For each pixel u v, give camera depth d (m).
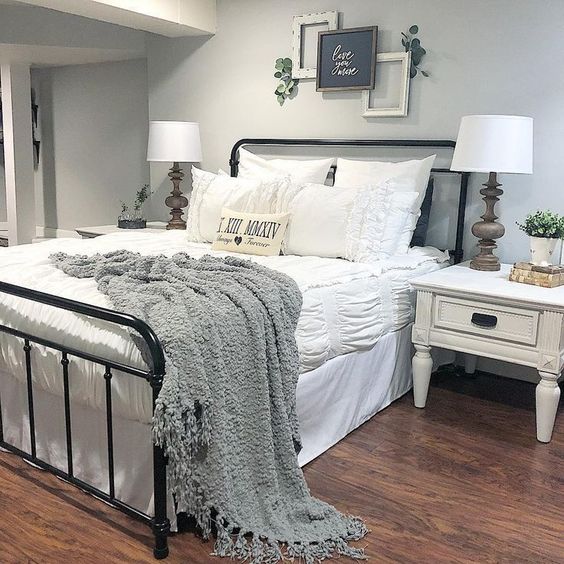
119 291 2.00
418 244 3.32
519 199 3.11
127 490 1.92
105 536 1.82
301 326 2.23
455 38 3.19
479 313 2.57
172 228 4.20
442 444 2.47
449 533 1.88
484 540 1.85
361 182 3.28
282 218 3.02
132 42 4.62
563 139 2.95
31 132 5.66
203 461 1.79
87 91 5.88
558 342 2.39
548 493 2.12
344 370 2.50
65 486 2.10
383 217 2.89
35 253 2.81
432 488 2.14
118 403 1.83
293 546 1.78
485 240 2.98
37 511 1.94
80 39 4.67
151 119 4.60
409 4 3.30
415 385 2.82
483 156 2.67
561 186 2.98
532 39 2.97
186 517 1.92
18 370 2.16
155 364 1.63
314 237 2.96
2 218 6.84
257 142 3.94
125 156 5.72
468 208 3.27
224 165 4.25
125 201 5.81
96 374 1.88
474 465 2.31
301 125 3.82
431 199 3.34
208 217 3.36
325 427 2.42
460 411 2.81
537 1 2.93
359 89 3.49
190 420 1.71
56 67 6.05
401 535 1.86
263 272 2.26
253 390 1.92
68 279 2.27
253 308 1.94
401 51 3.36
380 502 2.04
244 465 1.91
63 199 6.36
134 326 1.64
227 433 1.83
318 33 3.61
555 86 2.94
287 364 2.03
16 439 2.30
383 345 2.75
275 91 3.91
